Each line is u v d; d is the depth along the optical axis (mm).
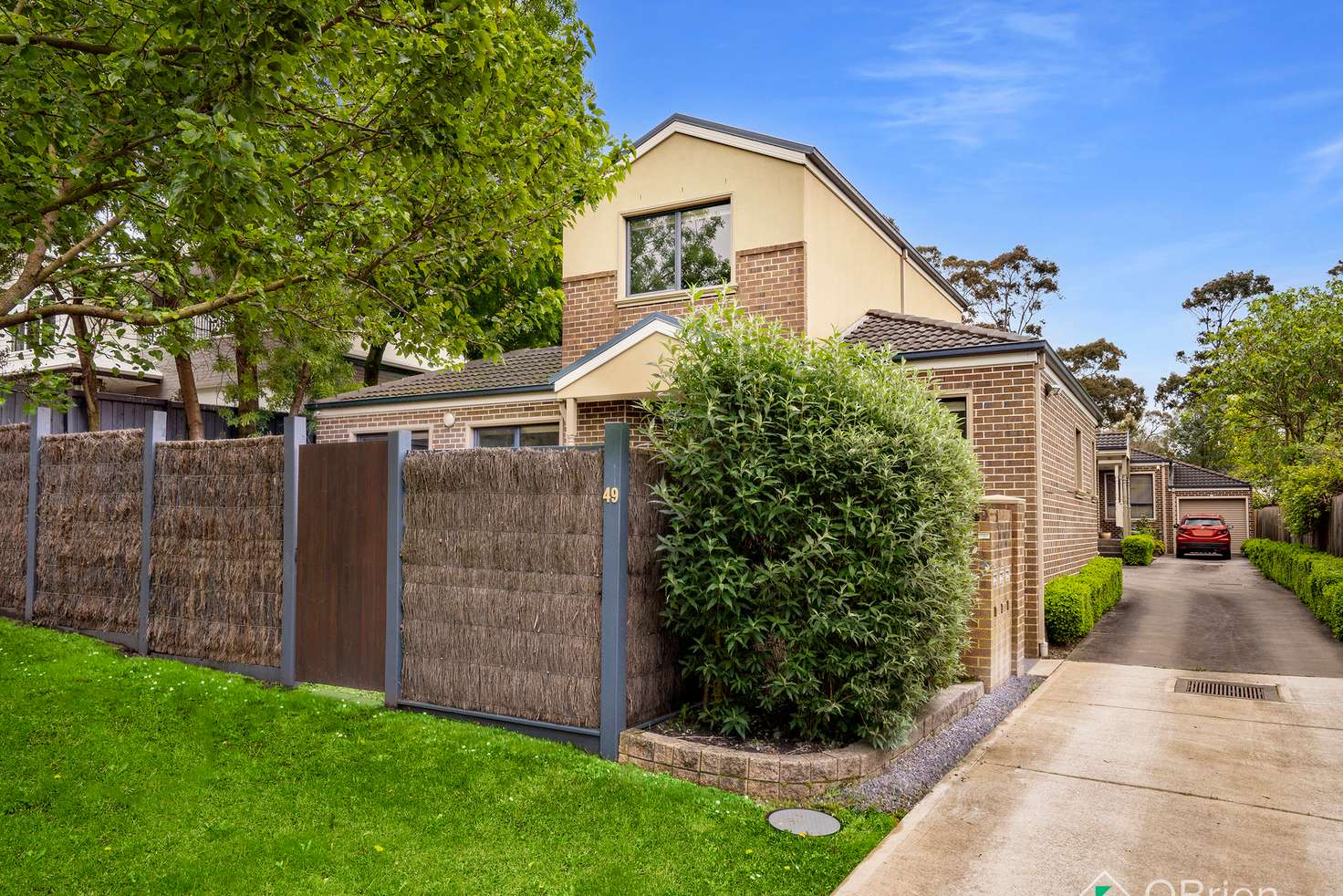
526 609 5797
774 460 5461
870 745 5473
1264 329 20203
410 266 7816
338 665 6703
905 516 5539
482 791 4730
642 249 13352
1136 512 32594
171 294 7531
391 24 5262
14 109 4551
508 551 5895
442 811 4469
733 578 5406
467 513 6082
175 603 7648
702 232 12820
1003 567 8297
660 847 4141
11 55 4473
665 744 5242
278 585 7059
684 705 5941
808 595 5270
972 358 10742
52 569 8719
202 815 4375
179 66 4520
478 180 7082
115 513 8195
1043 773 5582
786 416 5551
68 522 8602
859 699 5336
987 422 10602
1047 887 3914
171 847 4016
